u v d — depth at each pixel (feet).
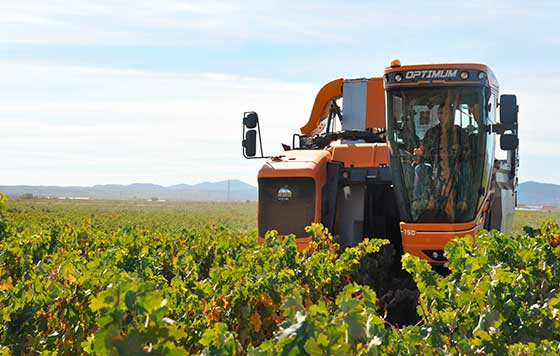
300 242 37.81
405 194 38.83
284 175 38.42
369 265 36.42
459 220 38.24
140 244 34.19
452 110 38.11
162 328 11.19
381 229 42.01
